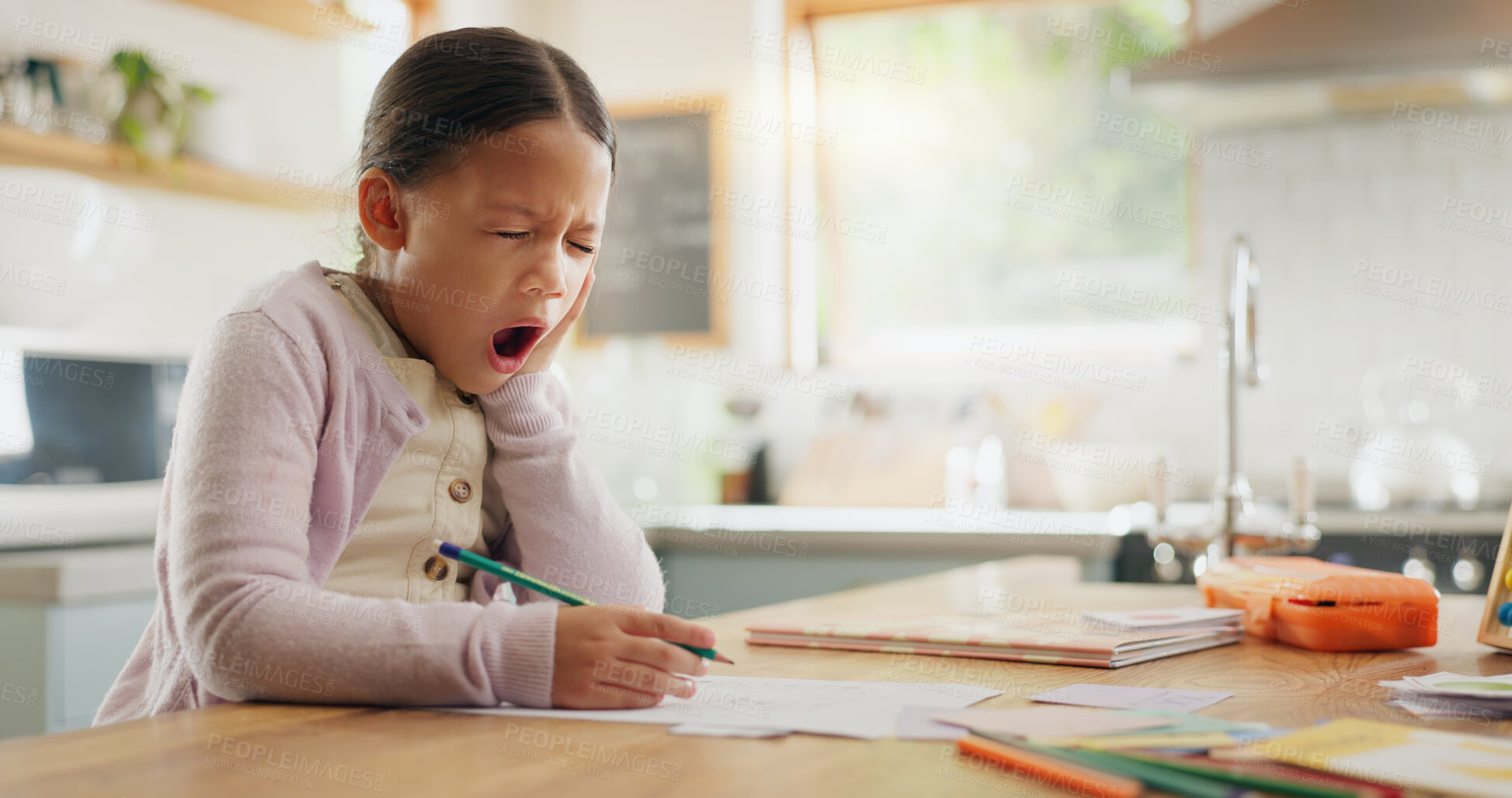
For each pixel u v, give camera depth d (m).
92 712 1.73
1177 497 3.13
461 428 1.01
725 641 1.05
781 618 1.17
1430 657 0.96
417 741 0.62
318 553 0.87
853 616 1.17
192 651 0.74
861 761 0.57
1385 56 2.49
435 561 0.99
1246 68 2.60
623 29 3.54
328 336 0.88
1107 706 0.72
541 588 0.80
